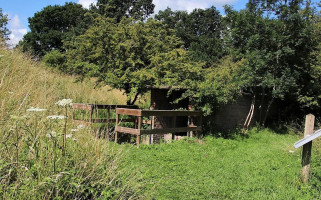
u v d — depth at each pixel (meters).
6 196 2.89
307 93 14.68
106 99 12.85
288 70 13.58
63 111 5.06
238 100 13.82
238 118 13.87
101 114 10.85
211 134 11.46
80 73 12.63
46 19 42.84
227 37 14.89
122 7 35.62
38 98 5.43
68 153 3.69
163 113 9.54
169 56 10.98
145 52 11.62
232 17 14.29
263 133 13.83
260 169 7.32
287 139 12.98
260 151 9.74
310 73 14.45
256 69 13.59
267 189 5.96
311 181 6.30
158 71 10.86
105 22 11.72
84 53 11.98
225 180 6.28
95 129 5.46
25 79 6.68
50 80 9.48
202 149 9.10
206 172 6.69
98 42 11.47
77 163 3.64
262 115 15.67
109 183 3.74
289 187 6.06
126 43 11.20
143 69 10.80
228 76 11.82
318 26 14.35
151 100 12.84
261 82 13.76
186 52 11.70
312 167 7.23
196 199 5.12
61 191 3.24
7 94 4.96
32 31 43.16
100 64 11.54
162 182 5.49
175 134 12.68
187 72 11.44
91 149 4.09
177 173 6.33
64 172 3.11
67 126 4.29
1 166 2.99
